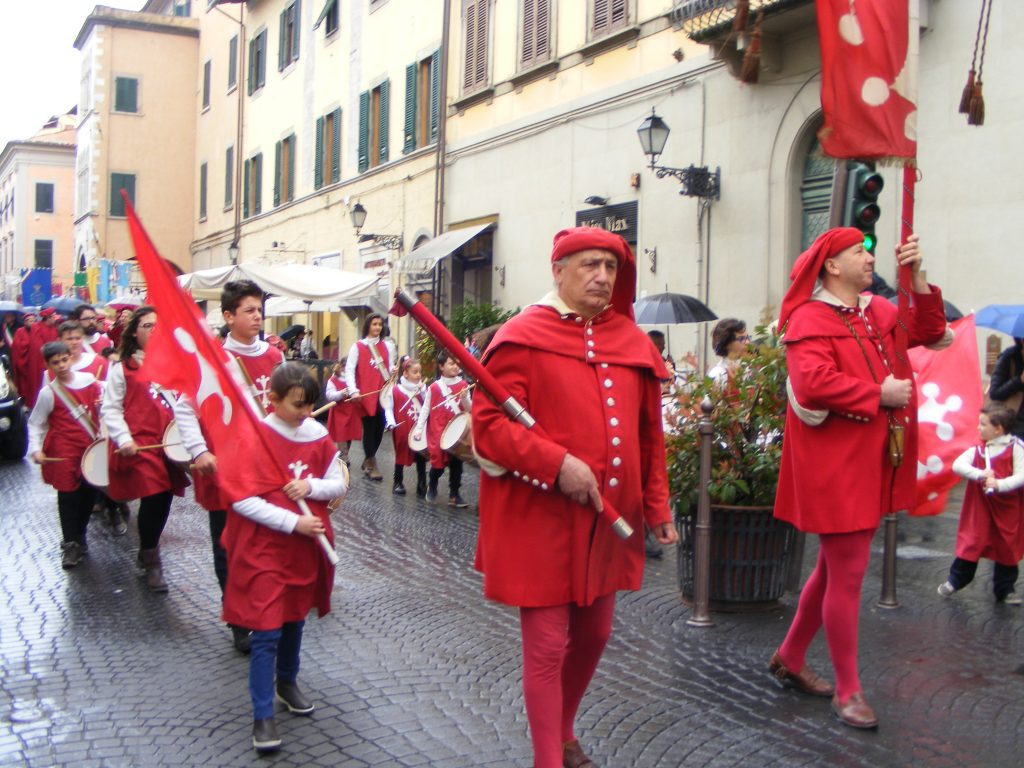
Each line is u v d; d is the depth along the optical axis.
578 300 3.62
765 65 13.33
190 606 6.61
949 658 5.51
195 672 5.28
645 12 15.95
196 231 41.78
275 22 32.53
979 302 11.21
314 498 4.59
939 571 7.65
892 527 6.58
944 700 4.86
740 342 7.76
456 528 9.48
